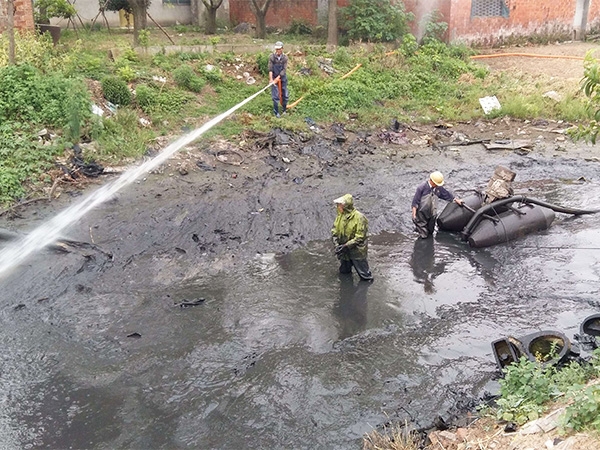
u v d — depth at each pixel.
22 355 7.54
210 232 11.04
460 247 10.66
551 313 8.38
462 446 5.50
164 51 18.11
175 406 6.65
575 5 24.69
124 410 6.59
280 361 7.43
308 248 10.64
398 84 18.64
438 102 18.28
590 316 7.67
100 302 8.80
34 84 13.68
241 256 10.28
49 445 6.08
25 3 16.47
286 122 15.86
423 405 6.55
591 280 9.26
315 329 8.12
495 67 20.84
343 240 9.27
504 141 16.20
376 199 12.70
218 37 21.00
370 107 17.56
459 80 19.58
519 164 14.88
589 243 10.52
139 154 13.78
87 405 6.67
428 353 7.54
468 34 22.61
